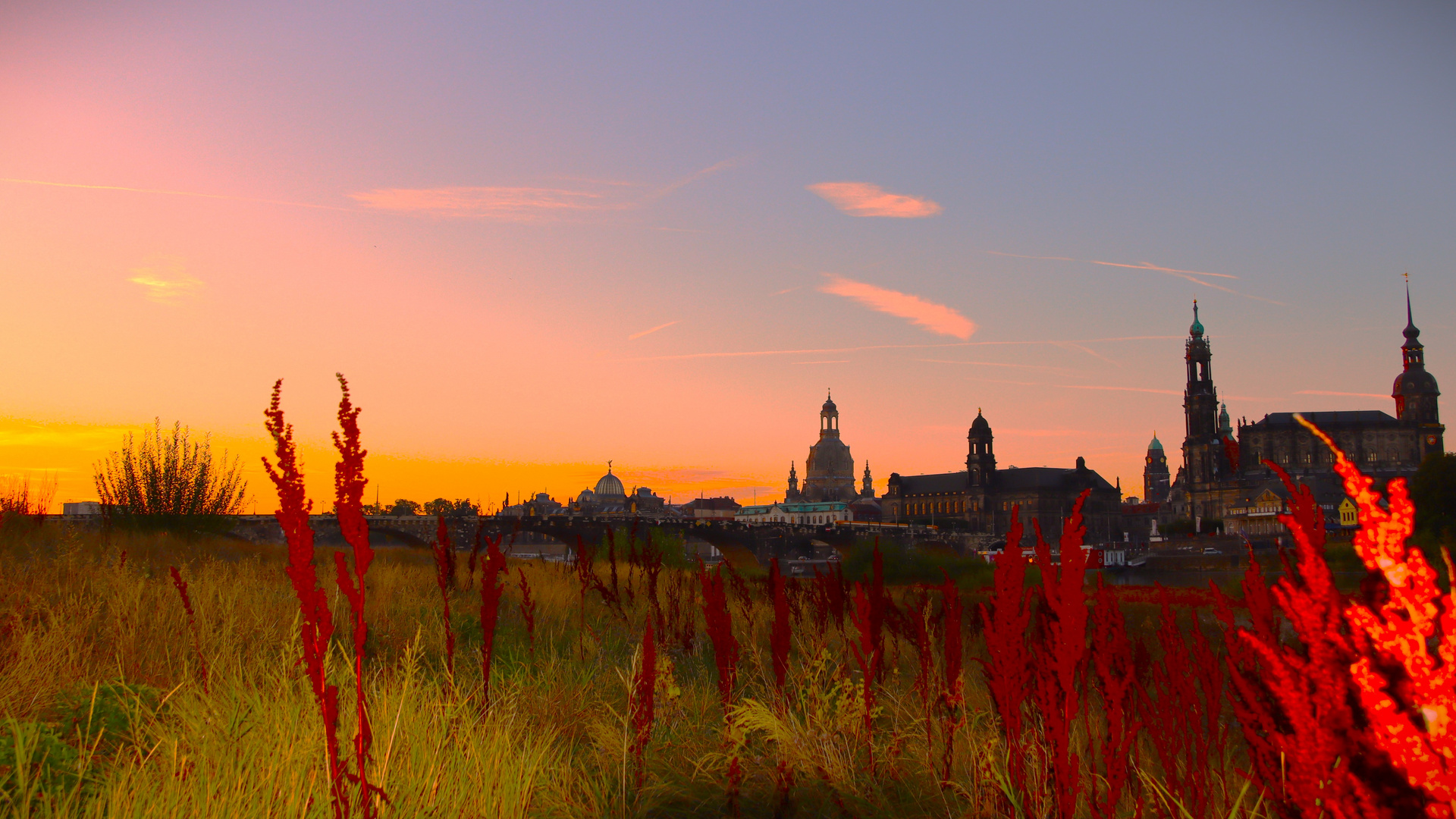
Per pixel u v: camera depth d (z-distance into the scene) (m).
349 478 4.83
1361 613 2.97
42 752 5.51
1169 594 17.88
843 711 8.34
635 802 6.84
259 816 5.10
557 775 6.73
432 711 7.03
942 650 11.79
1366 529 2.97
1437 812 2.76
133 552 20.28
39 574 13.36
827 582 13.23
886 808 6.55
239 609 11.43
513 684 9.18
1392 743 2.87
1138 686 6.75
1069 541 5.45
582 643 12.23
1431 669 2.80
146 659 8.84
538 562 25.05
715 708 9.53
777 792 6.79
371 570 17.83
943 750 7.60
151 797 5.04
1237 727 6.78
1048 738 5.94
